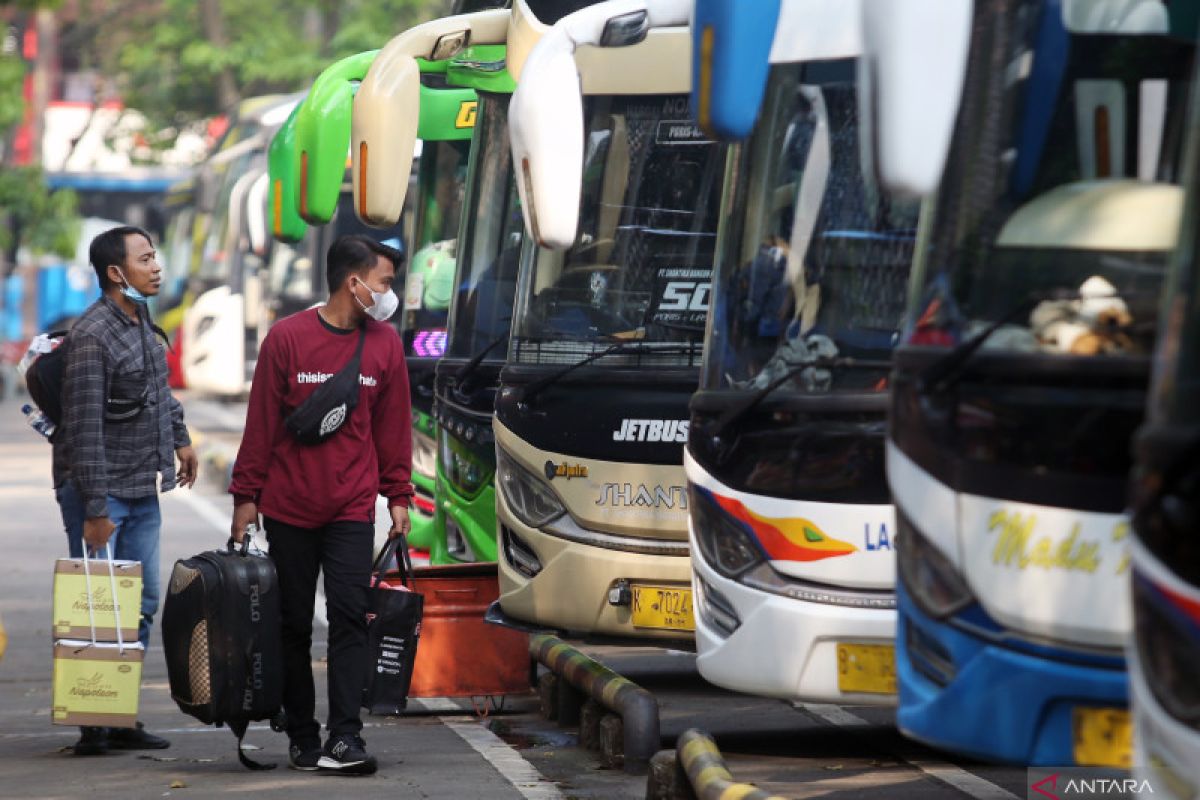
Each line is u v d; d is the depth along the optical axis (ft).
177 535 165.89
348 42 406.00
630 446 79.77
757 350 66.33
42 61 428.56
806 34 67.31
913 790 67.26
